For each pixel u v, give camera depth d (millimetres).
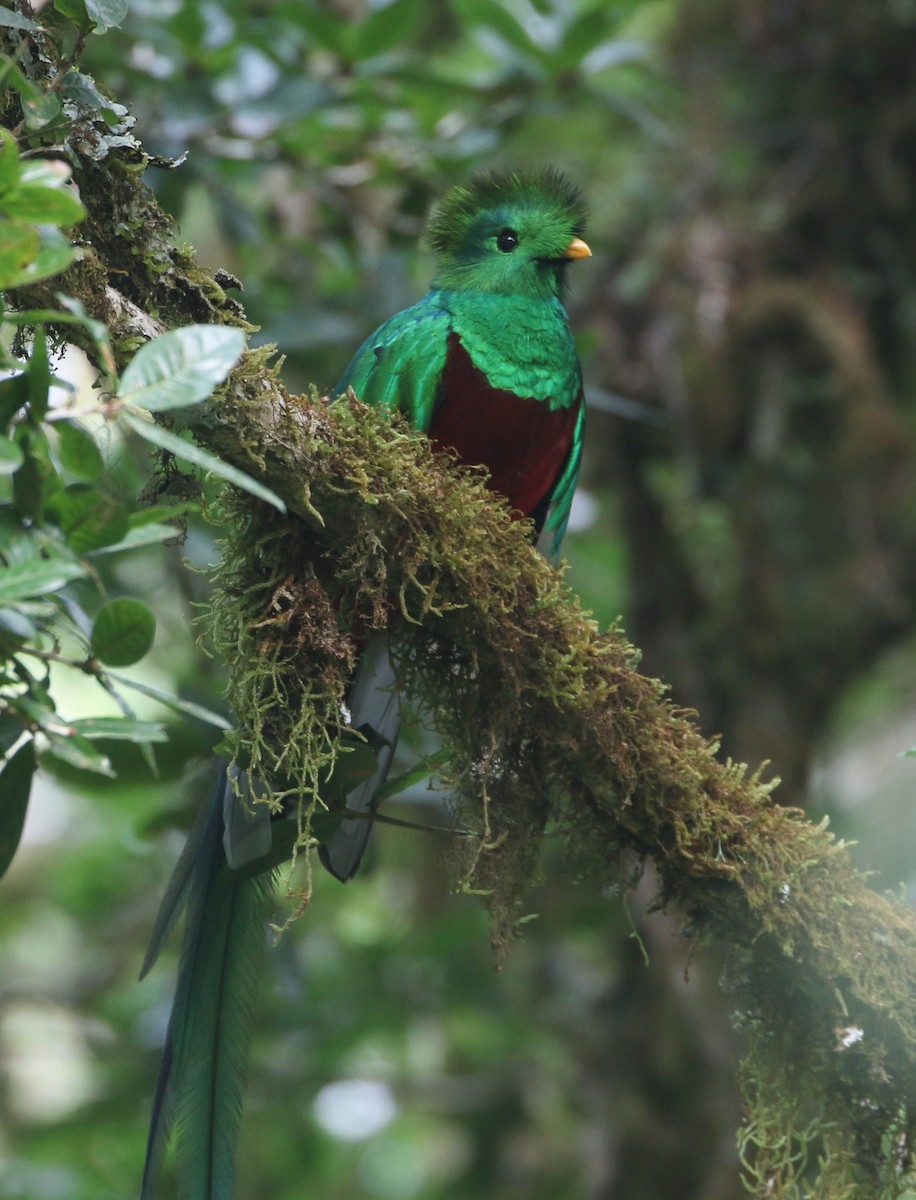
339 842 6316
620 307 12016
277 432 5258
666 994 11125
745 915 5594
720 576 11539
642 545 11992
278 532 5516
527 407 7324
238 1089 5559
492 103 9961
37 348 4070
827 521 11680
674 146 12234
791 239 12016
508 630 5660
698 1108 10891
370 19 9109
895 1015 5406
